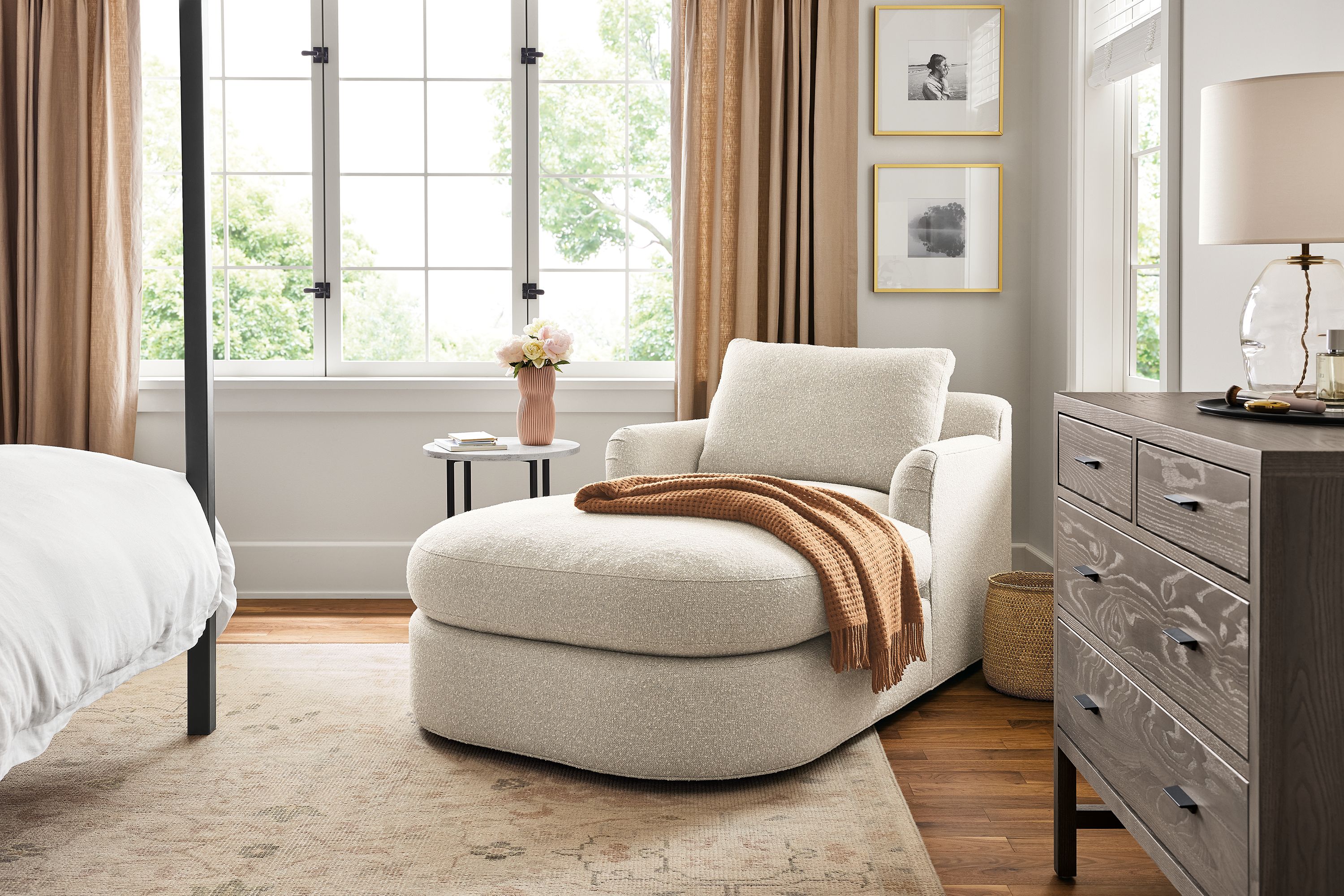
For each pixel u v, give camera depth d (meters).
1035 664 2.92
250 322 4.23
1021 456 4.16
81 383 3.89
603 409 4.15
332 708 2.87
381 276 4.21
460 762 2.49
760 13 3.96
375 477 4.17
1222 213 1.68
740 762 2.30
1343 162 1.58
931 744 2.63
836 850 2.05
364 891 1.89
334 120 4.14
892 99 4.05
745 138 3.92
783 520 2.45
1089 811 1.98
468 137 4.18
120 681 2.11
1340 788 1.25
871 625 2.43
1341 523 1.23
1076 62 3.59
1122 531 1.67
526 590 2.39
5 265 3.87
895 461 3.15
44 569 1.87
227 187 4.18
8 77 3.89
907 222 4.08
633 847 2.06
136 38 3.91
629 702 2.29
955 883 1.95
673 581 2.26
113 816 2.19
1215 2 2.60
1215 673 1.35
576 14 4.15
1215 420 1.56
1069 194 3.65
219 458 4.14
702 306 4.02
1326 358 1.60
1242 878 1.29
